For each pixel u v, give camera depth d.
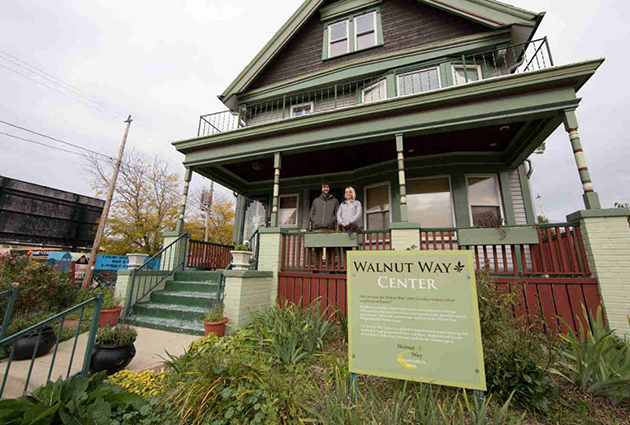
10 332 3.31
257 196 8.49
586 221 3.59
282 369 2.77
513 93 4.34
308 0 8.40
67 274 5.45
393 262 2.25
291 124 5.60
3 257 5.10
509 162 5.89
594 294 3.48
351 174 7.46
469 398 2.23
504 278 3.85
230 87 8.59
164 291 5.33
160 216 16.80
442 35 6.79
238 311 4.04
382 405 1.97
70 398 1.87
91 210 15.55
